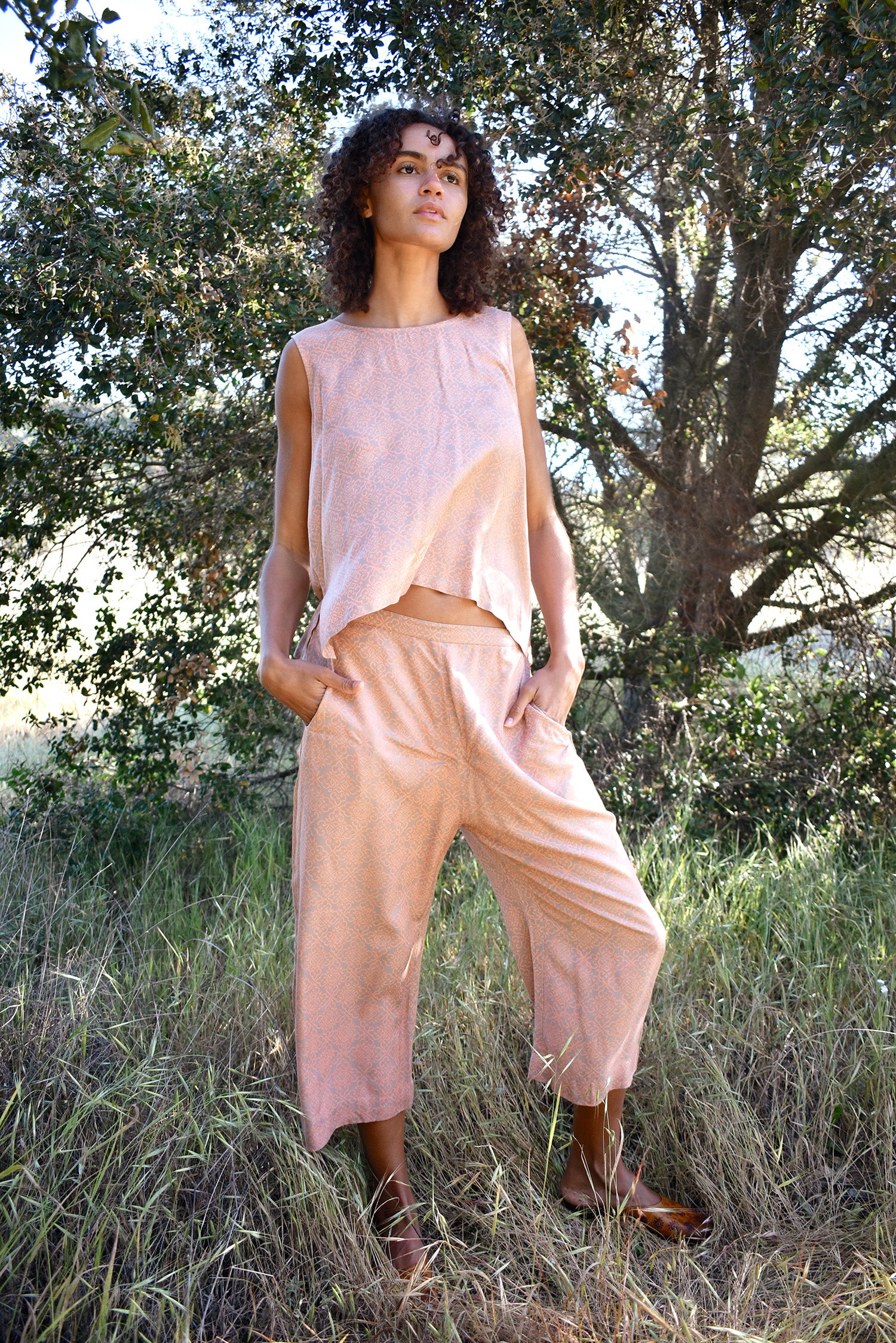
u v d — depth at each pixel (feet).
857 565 15.14
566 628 6.49
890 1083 6.92
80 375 11.06
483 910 9.46
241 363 10.93
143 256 10.26
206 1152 6.20
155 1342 5.13
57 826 12.79
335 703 5.77
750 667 16.08
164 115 12.30
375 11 11.71
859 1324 5.38
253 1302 5.56
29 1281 5.24
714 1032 7.67
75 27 5.21
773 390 14.66
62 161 10.09
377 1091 6.28
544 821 5.94
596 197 11.43
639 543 15.38
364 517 5.74
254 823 12.62
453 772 5.92
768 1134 6.88
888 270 12.58
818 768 12.82
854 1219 6.33
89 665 14.10
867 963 8.35
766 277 13.12
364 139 6.13
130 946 9.55
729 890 10.02
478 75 10.87
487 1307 5.38
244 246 10.71
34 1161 5.76
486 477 5.91
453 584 5.84
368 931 6.08
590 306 12.55
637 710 15.01
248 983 7.98
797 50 9.02
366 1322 5.41
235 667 14.28
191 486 13.70
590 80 10.48
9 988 7.98
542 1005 6.40
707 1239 6.17
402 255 6.10
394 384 5.92
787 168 9.23
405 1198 6.24
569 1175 6.49
